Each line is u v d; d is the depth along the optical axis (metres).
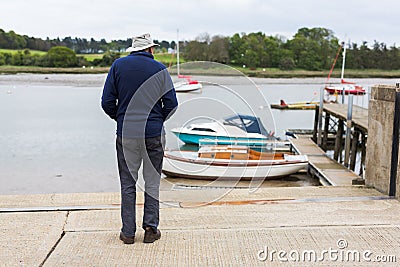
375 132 5.20
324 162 11.84
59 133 18.61
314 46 61.66
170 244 3.47
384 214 4.20
